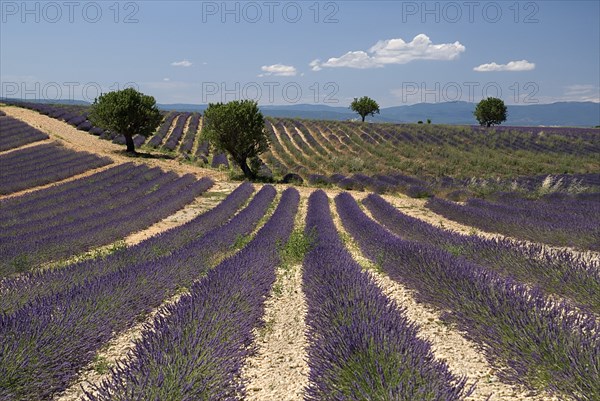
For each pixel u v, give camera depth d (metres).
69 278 8.73
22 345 5.01
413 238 12.91
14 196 23.95
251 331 6.21
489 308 5.83
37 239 14.66
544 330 4.90
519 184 25.97
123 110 35.66
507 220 14.33
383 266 9.71
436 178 30.94
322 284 7.55
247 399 4.63
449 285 6.95
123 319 6.68
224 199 23.31
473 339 5.67
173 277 8.84
